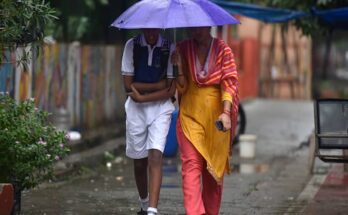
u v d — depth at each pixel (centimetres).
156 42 1666
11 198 1576
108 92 4256
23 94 2967
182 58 1611
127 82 1681
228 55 1595
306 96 7562
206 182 1652
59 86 3453
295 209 2084
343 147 1969
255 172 2886
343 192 2370
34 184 1745
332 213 2019
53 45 3350
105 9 4316
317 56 7800
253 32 7531
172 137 3234
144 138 1708
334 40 8006
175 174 2775
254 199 2247
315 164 3088
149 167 1675
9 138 1666
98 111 4053
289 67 7581
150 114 1681
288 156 3469
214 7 1628
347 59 8719
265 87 7562
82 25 4066
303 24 2964
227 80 1584
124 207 2072
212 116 1598
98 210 2020
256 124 4975
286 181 2638
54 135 1773
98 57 4059
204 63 1600
